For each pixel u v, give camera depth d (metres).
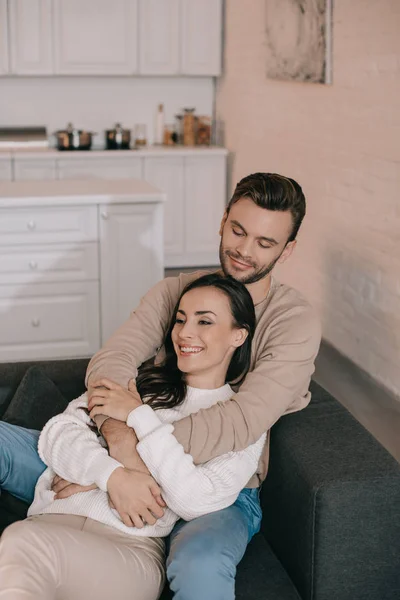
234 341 1.93
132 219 3.77
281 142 5.09
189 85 6.56
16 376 2.22
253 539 1.91
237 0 5.84
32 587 1.49
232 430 1.80
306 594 1.74
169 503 1.74
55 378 2.24
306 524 1.72
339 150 4.17
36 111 6.37
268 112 5.31
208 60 6.25
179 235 6.20
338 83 4.14
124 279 3.83
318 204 4.50
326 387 3.87
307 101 4.59
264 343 1.97
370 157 3.80
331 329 4.39
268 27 5.07
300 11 4.50
